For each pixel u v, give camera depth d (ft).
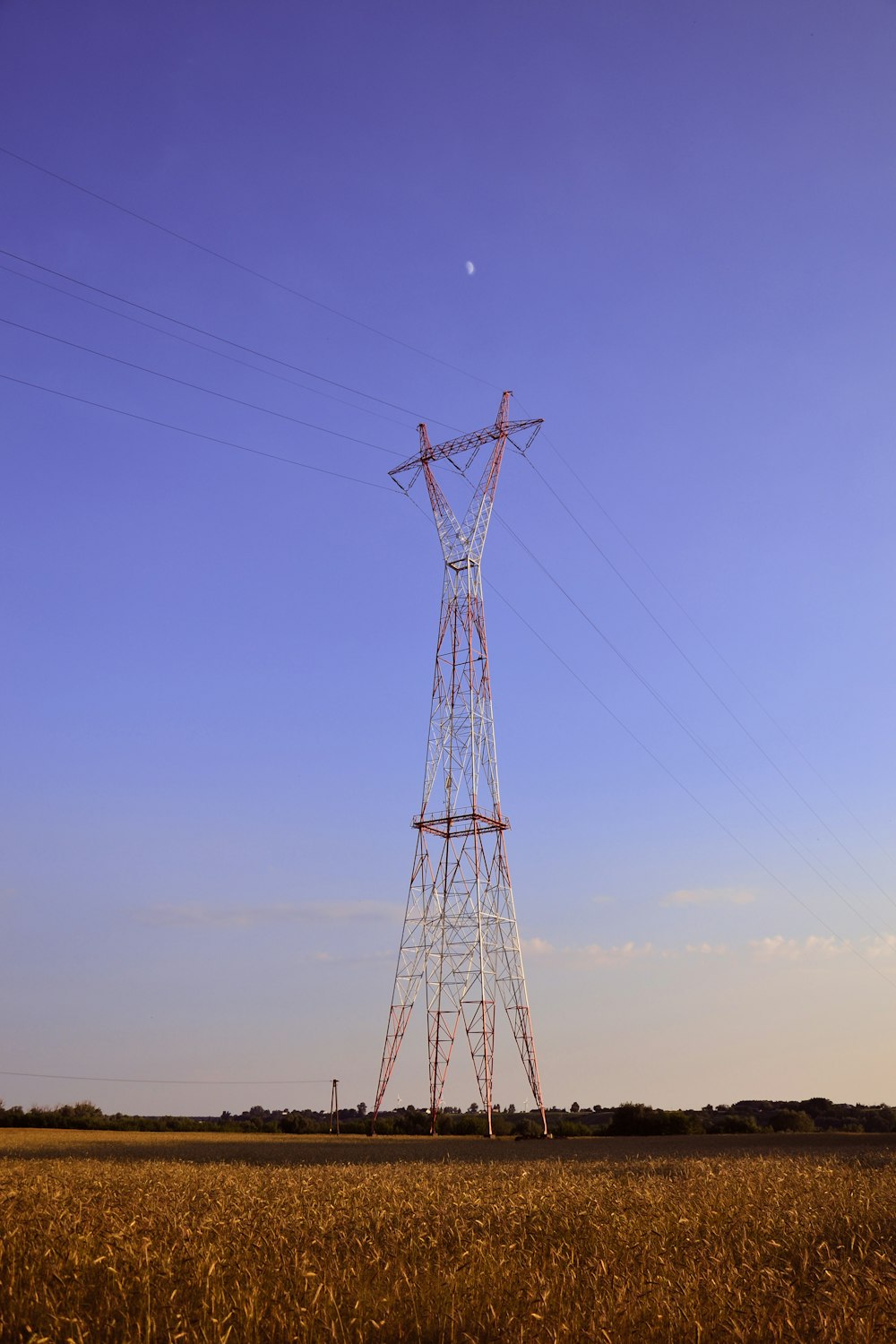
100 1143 251.39
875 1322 41.57
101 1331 40.45
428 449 266.16
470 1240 59.57
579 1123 346.13
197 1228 60.59
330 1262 51.90
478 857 256.11
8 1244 54.80
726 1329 40.32
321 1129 377.30
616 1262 51.16
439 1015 262.67
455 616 268.62
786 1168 116.26
